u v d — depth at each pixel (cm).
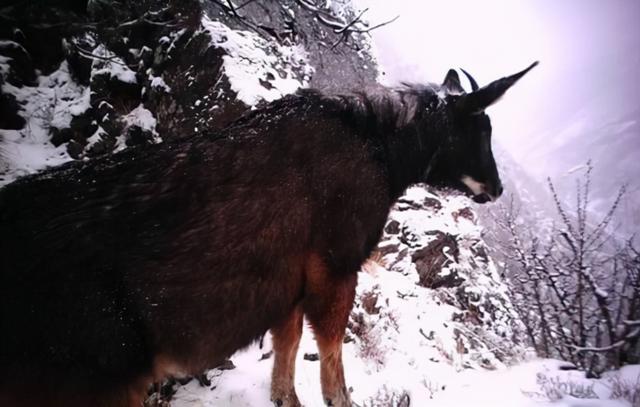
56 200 80
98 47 252
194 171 85
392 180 109
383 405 124
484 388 140
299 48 251
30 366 74
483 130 122
